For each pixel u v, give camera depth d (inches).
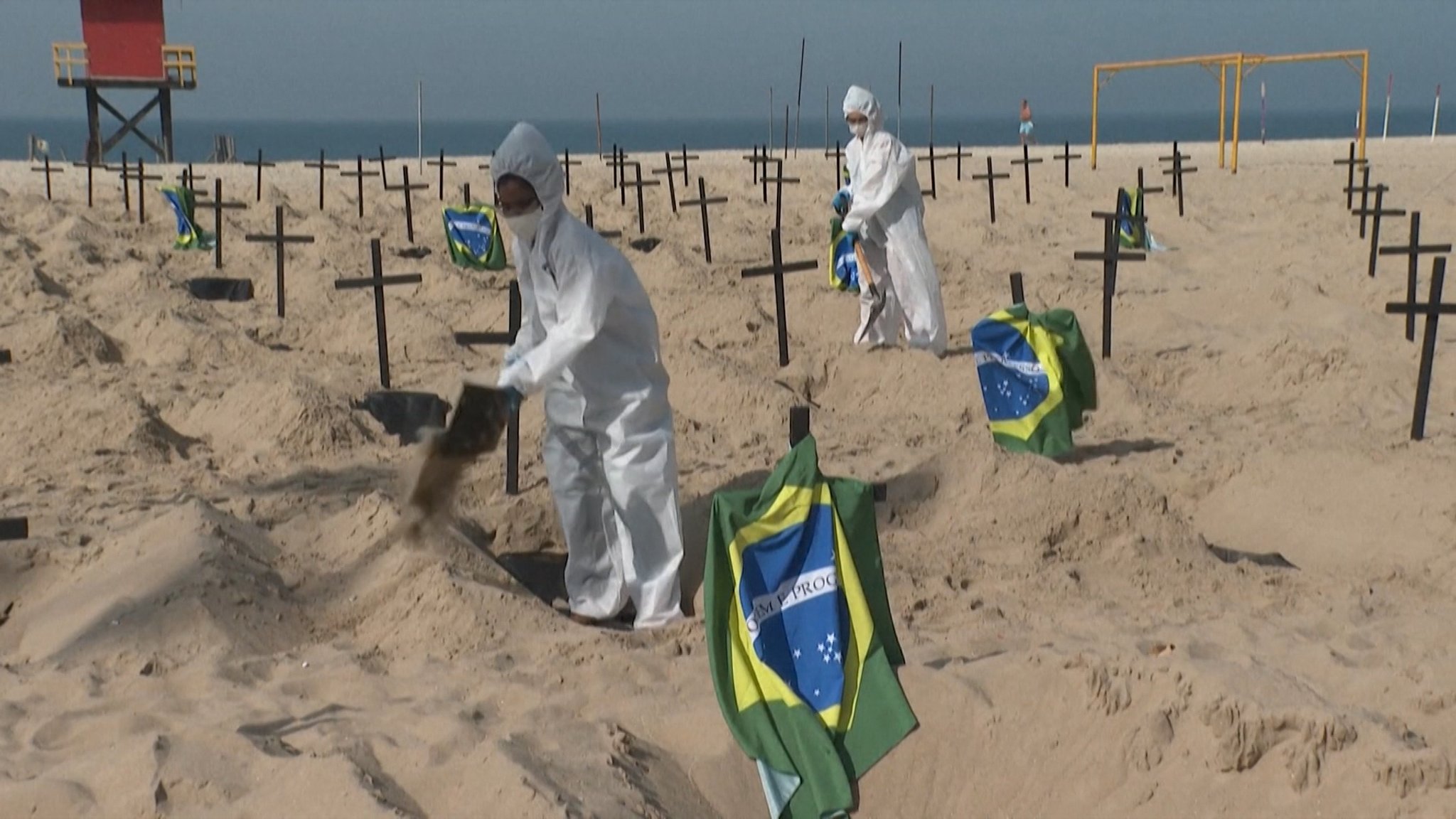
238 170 1241.4
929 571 282.8
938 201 971.3
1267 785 191.5
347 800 189.6
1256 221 896.9
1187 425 409.4
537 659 243.4
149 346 505.0
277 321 557.0
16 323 521.7
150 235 797.2
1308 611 263.6
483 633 252.2
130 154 3309.5
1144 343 522.3
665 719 218.2
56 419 389.7
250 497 335.9
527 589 282.8
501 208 245.6
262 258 699.4
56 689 234.4
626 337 258.5
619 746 207.0
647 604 263.9
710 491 324.5
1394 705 214.4
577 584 269.3
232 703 226.7
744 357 490.3
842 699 201.3
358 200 917.8
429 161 1318.9
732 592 203.3
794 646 205.3
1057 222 897.5
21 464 367.6
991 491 316.8
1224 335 528.7
